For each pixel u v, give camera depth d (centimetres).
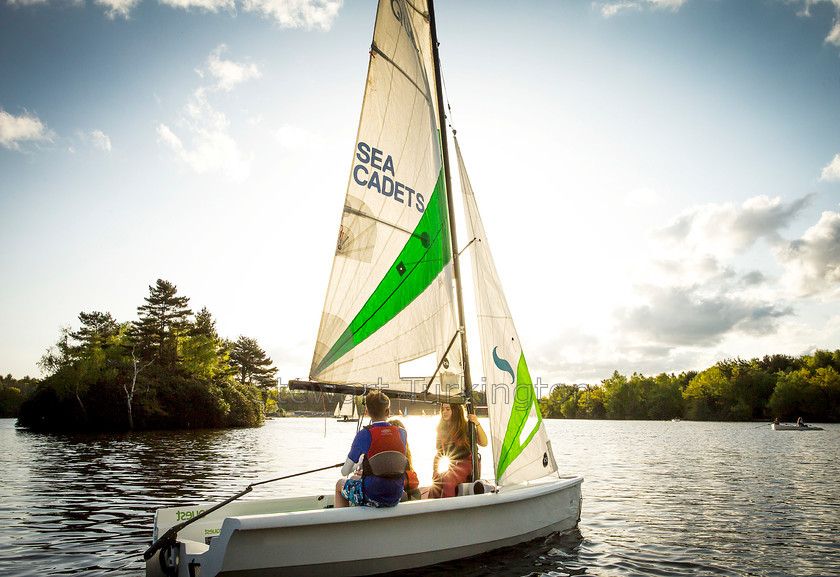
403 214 761
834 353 9250
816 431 5562
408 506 570
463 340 799
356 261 717
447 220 819
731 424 8481
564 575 626
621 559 707
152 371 5669
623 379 12938
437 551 610
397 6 767
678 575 647
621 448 3145
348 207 711
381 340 730
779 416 8581
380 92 738
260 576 487
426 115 805
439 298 785
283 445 3095
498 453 769
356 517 529
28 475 1533
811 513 1052
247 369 9656
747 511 1070
